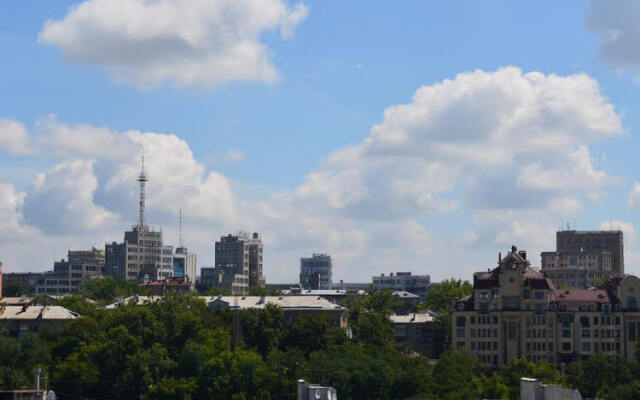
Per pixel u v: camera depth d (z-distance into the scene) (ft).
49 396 471.62
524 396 399.65
